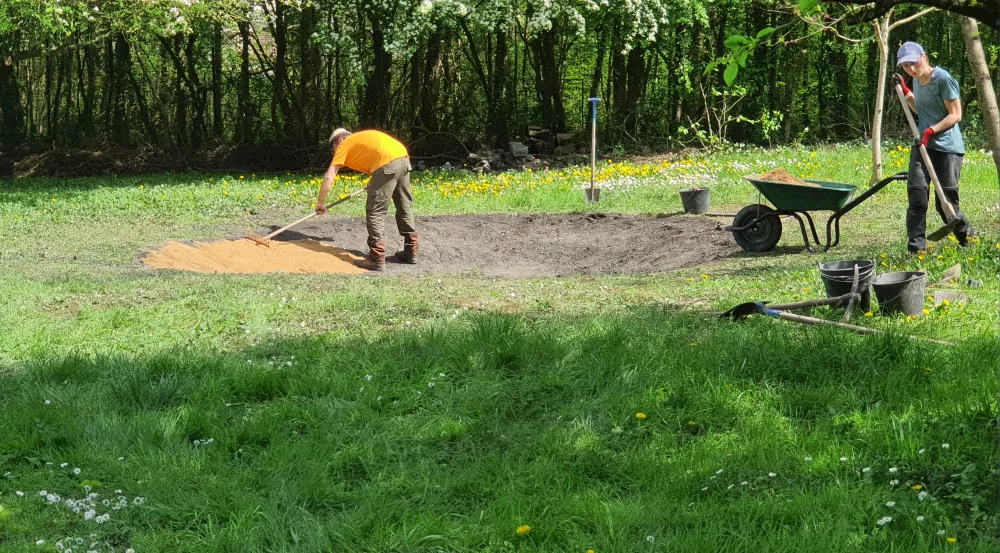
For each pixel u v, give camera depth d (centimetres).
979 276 780
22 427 507
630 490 428
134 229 1364
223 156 2598
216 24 2470
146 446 480
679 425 490
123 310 782
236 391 570
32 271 990
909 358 548
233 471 455
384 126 2575
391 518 403
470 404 533
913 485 402
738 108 2623
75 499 430
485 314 739
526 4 2316
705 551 355
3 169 2550
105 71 2753
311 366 601
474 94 2744
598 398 531
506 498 410
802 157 1959
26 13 1811
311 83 2616
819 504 387
